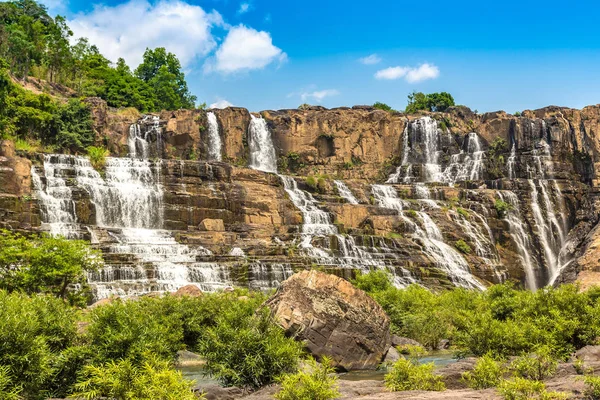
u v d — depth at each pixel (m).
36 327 13.23
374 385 14.34
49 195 45.81
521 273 59.50
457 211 58.81
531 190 64.56
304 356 17.61
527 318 19.89
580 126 71.06
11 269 29.03
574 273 56.56
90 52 97.06
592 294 22.16
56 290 30.70
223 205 51.75
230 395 13.60
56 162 49.69
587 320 18.64
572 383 12.38
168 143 66.62
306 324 17.98
